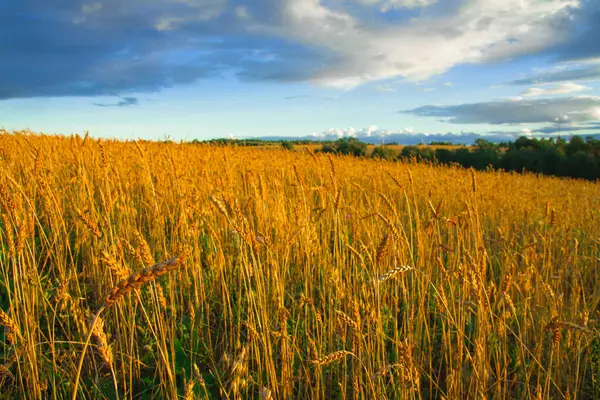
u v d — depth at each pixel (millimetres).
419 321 3959
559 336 2639
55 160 6695
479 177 11695
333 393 3600
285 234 4820
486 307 3320
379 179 8648
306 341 3953
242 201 5457
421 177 10188
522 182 13938
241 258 3809
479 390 3170
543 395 3186
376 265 3143
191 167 7203
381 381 3170
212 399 3451
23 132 9250
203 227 5137
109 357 2123
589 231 7414
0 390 3164
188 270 4703
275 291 3996
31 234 3611
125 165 6914
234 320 4383
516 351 3912
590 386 3803
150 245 4855
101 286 4082
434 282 4871
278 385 3395
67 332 3869
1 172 4402
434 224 4672
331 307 4074
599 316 4492
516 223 7387
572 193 12117
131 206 5629
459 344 3236
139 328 3801
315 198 7219
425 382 3896
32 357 2980
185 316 4383
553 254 5953
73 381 3201
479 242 4262
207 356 3883
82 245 4809
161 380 3154
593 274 5875
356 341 3041
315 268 5008
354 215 5656
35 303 3752
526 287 4074
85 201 5145
